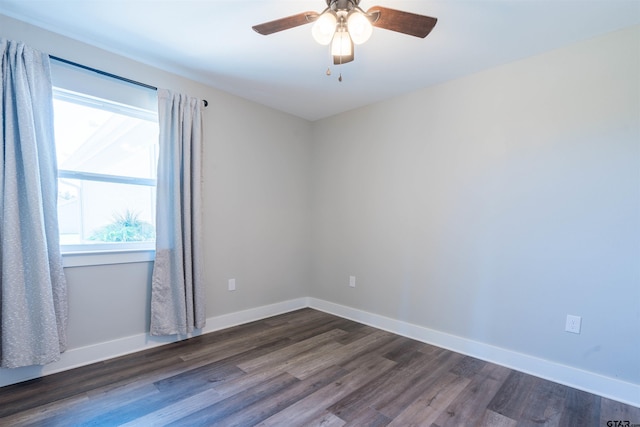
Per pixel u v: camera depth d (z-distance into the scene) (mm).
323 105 3418
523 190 2363
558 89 2211
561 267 2209
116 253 2422
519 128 2377
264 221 3463
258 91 3057
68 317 2217
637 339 1944
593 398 2004
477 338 2588
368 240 3352
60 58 2123
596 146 2074
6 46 1895
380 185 3250
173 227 2615
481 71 2562
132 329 2523
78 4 1821
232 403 1892
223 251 3102
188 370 2268
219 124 3031
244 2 1799
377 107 3285
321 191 3848
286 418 1765
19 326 1913
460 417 1797
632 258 1960
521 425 1734
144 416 1752
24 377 2053
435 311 2836
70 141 2262
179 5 1826
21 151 1924
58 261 2090
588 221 2105
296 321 3398
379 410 1850
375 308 3281
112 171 2463
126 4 1820
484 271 2557
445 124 2775
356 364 2416
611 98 2021
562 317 2203
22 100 1915
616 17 1863
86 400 1879
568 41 2129
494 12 1827
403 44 2176
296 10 1871
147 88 2551
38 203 1956
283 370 2301
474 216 2607
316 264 3895
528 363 2334
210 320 3023
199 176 2762
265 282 3496
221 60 2471
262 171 3424
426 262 2896
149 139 2650
